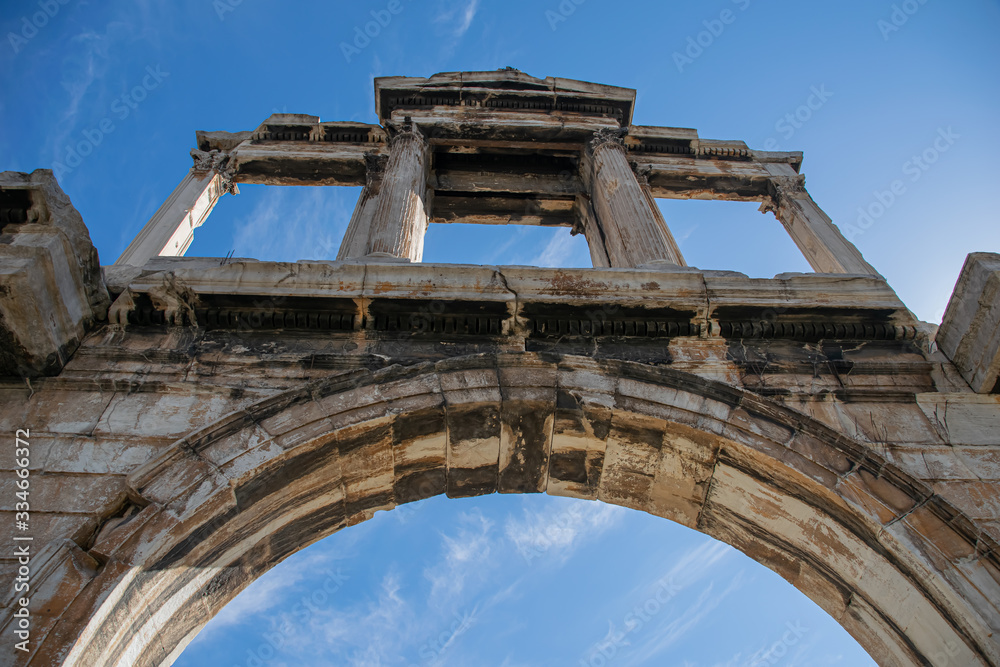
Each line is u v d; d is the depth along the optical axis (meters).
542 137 15.01
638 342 7.94
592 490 7.84
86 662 4.71
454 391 6.95
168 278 7.62
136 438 6.29
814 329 8.02
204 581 6.00
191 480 5.76
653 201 13.90
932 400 7.36
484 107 15.66
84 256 7.12
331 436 6.39
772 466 6.54
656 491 7.60
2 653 4.44
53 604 4.77
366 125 16.12
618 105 16.16
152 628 5.50
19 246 6.33
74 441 6.20
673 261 9.97
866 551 6.14
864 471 6.35
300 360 7.30
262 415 6.41
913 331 8.08
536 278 8.07
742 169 16.11
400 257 9.41
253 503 6.13
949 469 6.62
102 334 7.39
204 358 7.25
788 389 7.44
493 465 7.55
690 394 7.07
